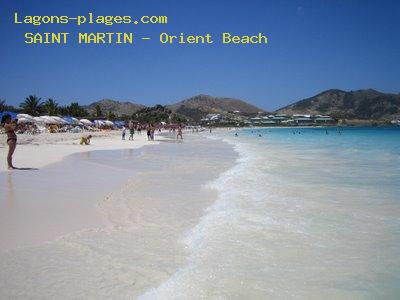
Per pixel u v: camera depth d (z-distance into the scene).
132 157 22.92
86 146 33.47
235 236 6.32
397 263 5.12
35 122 71.50
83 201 9.37
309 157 22.03
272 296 4.23
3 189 10.98
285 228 6.75
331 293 4.29
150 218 7.69
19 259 5.39
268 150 29.48
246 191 10.52
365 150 28.69
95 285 4.55
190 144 41.81
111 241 6.19
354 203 8.82
